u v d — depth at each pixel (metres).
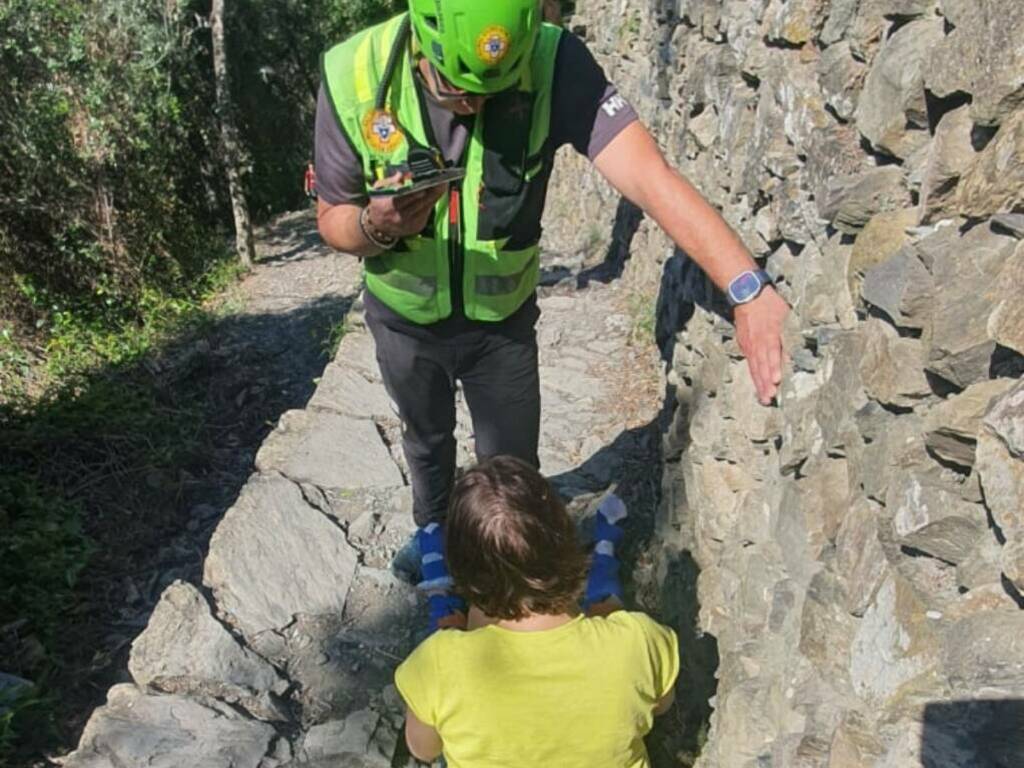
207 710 3.19
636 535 3.96
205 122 14.88
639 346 5.31
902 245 1.87
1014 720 1.34
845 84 2.19
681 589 3.45
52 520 5.84
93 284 11.15
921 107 1.86
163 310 11.02
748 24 3.23
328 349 8.52
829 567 2.09
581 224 7.98
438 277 2.53
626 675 1.91
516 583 1.90
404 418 2.94
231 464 7.08
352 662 3.43
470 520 1.93
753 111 3.22
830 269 2.27
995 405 1.44
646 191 2.19
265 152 17.16
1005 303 1.46
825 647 2.01
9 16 10.38
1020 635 1.39
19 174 10.81
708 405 3.46
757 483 2.84
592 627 1.95
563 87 2.25
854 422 2.02
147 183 12.44
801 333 2.41
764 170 2.81
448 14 1.99
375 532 4.02
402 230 2.19
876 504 1.88
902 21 2.00
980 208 1.59
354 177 2.31
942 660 1.52
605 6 8.06
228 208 15.55
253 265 13.02
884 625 1.74
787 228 2.59
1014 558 1.38
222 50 12.94
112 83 11.52
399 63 2.21
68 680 4.64
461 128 2.28
